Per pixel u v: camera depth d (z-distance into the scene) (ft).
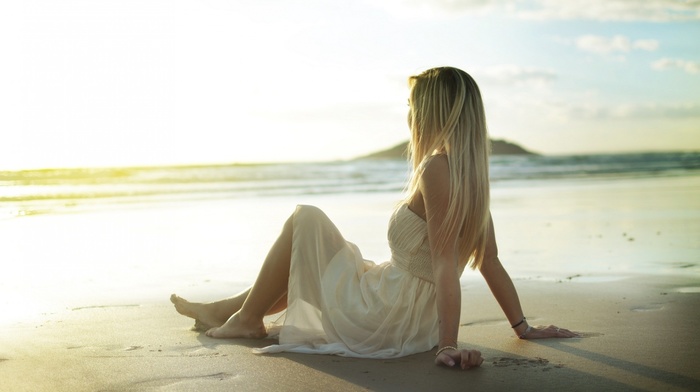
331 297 10.51
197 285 17.17
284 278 11.04
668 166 115.75
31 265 20.27
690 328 12.00
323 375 9.16
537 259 21.07
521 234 27.37
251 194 53.36
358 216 34.94
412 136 10.62
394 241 10.48
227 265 20.57
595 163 131.44
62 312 13.65
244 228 30.73
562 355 10.19
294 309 10.58
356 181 72.64
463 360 9.39
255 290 11.14
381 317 10.25
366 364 9.73
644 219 32.55
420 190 10.09
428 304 10.43
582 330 11.88
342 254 10.81
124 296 15.52
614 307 13.93
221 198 49.32
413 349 10.32
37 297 15.30
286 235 10.93
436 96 10.16
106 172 67.62
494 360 9.91
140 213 37.65
